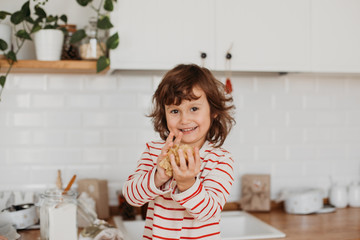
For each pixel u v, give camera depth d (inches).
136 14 71.9
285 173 92.1
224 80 88.3
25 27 79.7
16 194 77.2
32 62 71.0
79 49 76.0
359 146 95.4
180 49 73.1
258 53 76.0
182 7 73.1
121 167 84.4
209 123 48.3
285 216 83.9
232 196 89.4
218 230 48.6
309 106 93.0
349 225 77.3
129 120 84.6
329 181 94.3
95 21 75.6
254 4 75.8
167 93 46.2
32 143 81.6
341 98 94.6
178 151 38.9
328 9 79.1
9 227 65.6
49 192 64.1
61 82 82.4
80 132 83.1
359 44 80.5
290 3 77.4
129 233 77.2
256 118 90.3
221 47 74.5
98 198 78.3
